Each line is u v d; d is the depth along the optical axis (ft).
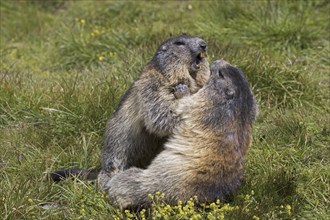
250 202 30.91
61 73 53.11
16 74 49.06
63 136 39.63
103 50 55.42
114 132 34.42
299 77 45.93
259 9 57.98
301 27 54.44
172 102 32.35
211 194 30.12
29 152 37.63
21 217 31.24
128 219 29.22
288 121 40.57
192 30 56.95
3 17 65.67
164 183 29.91
